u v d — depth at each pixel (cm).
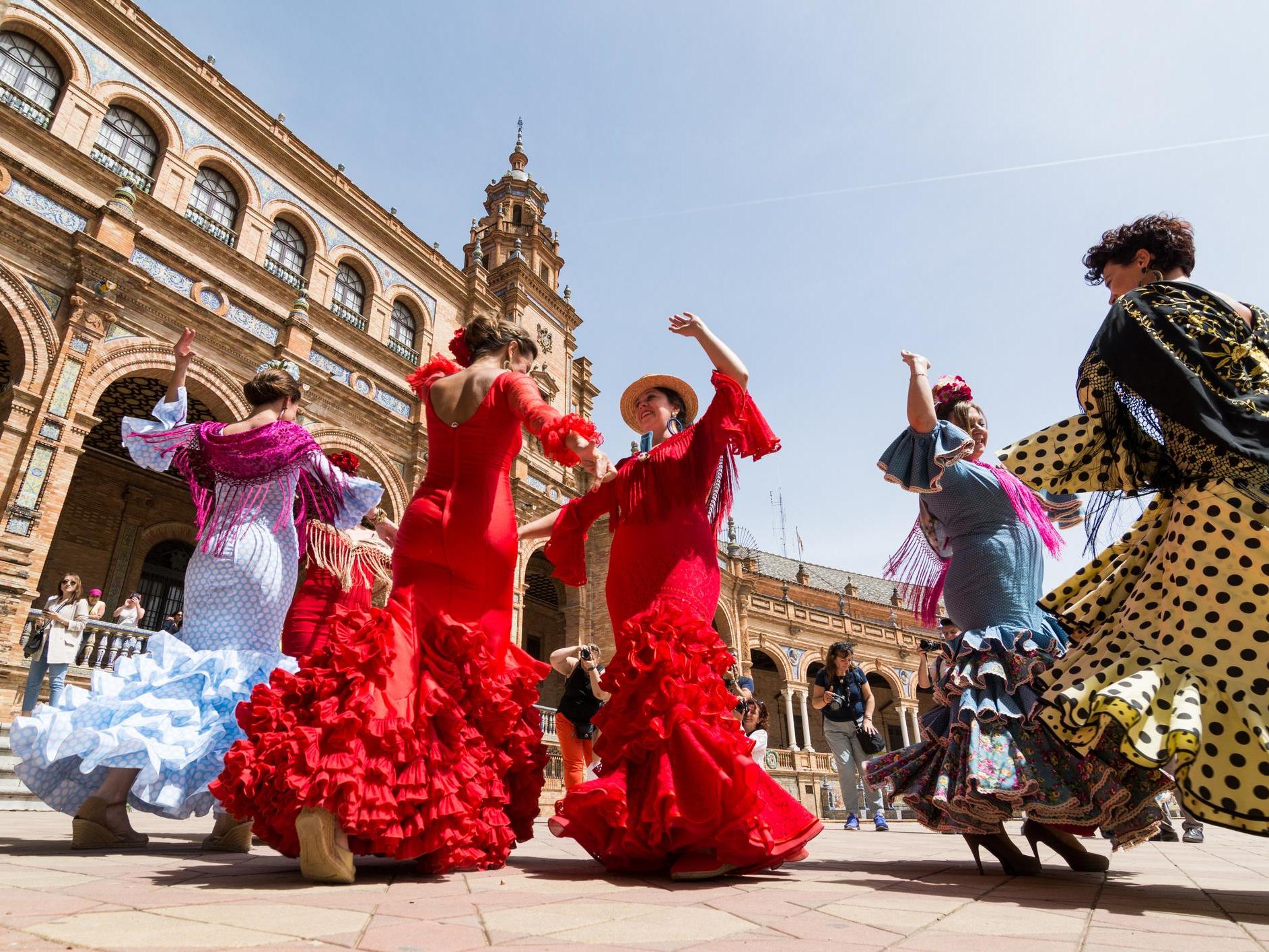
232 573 295
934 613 304
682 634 248
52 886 174
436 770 215
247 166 1730
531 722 267
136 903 154
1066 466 235
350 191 1972
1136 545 223
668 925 148
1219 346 199
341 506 328
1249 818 166
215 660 281
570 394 2719
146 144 1552
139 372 1286
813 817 249
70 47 1429
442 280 2209
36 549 1035
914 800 273
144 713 260
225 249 1524
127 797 277
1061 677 205
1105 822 226
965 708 240
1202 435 193
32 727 251
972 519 279
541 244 2895
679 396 346
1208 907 182
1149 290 218
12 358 1116
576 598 2212
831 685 821
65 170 1320
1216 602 187
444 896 180
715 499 304
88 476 1675
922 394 271
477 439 261
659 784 222
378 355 1827
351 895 177
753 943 132
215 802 273
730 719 236
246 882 192
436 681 230
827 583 4484
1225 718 177
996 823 253
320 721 200
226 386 1387
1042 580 282
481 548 251
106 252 1224
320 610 367
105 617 1611
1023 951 126
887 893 202
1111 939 138
